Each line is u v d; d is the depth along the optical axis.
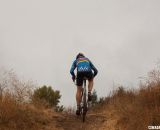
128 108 4.95
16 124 4.56
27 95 5.29
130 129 4.43
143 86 5.21
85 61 5.43
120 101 5.54
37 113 5.14
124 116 4.82
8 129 4.42
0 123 4.49
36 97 5.62
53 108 5.73
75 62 5.53
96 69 5.50
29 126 4.68
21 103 5.07
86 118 5.42
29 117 4.86
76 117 5.48
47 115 5.27
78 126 5.09
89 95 5.41
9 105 4.71
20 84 5.18
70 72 5.50
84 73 5.31
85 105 5.25
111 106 5.64
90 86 5.44
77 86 5.45
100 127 4.95
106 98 6.24
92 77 5.44
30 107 5.20
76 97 5.42
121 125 4.71
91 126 5.04
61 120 5.26
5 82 5.09
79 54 5.59
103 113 5.54
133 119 4.53
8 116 4.59
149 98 4.76
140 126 4.32
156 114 4.39
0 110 4.62
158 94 4.77
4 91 4.99
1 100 4.79
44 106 5.57
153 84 5.03
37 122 4.91
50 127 4.91
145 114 4.45
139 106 4.77
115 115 5.17
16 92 5.11
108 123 4.99
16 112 4.70
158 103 4.64
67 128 5.02
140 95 5.03
